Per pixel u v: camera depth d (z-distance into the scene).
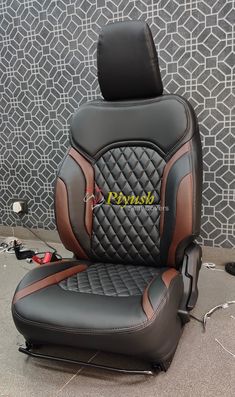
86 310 0.93
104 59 1.19
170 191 1.18
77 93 1.95
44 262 1.28
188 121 1.18
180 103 1.20
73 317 0.92
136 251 1.29
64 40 1.90
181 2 1.60
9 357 1.18
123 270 1.23
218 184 1.74
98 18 1.79
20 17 1.99
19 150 2.24
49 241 2.29
